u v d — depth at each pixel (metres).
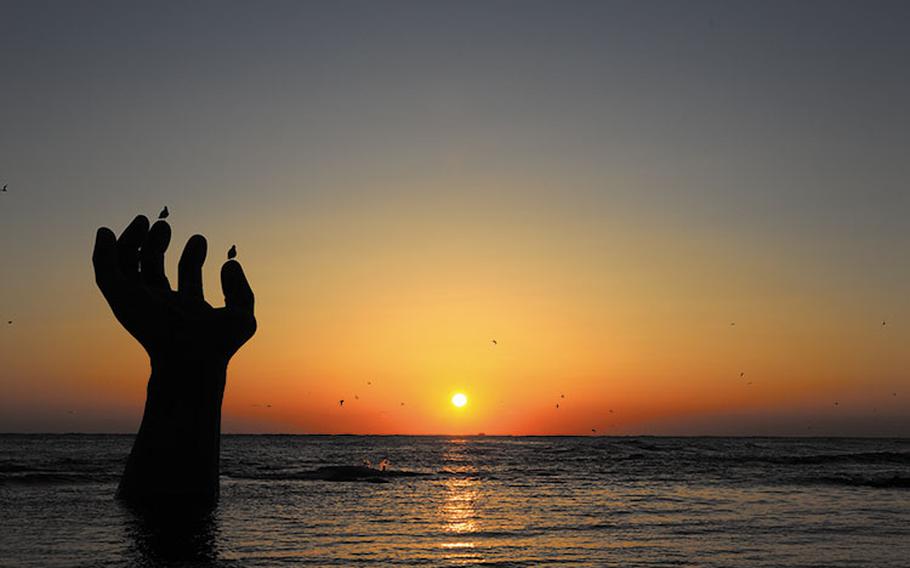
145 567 17.83
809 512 29.92
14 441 150.62
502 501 33.00
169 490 27.30
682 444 162.12
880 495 37.28
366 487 38.69
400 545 21.38
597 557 20.05
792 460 75.88
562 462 71.50
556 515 28.38
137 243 27.45
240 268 29.28
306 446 140.75
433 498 33.72
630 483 43.78
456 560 19.39
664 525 25.89
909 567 19.36
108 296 26.97
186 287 28.62
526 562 19.28
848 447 159.38
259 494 34.16
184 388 27.73
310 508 29.08
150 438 27.58
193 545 20.66
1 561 18.33
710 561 19.69
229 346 28.41
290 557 19.39
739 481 45.69
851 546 22.14
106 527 23.11
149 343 27.50
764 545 22.11
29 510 26.38
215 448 28.44
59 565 17.94
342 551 20.33
